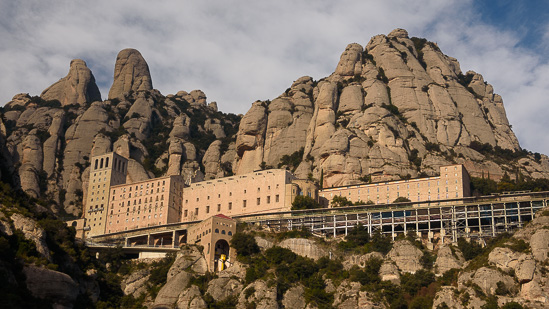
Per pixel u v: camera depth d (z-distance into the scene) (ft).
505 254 642.22
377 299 647.56
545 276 607.37
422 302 632.79
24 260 557.33
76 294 581.94
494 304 598.75
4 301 492.95
